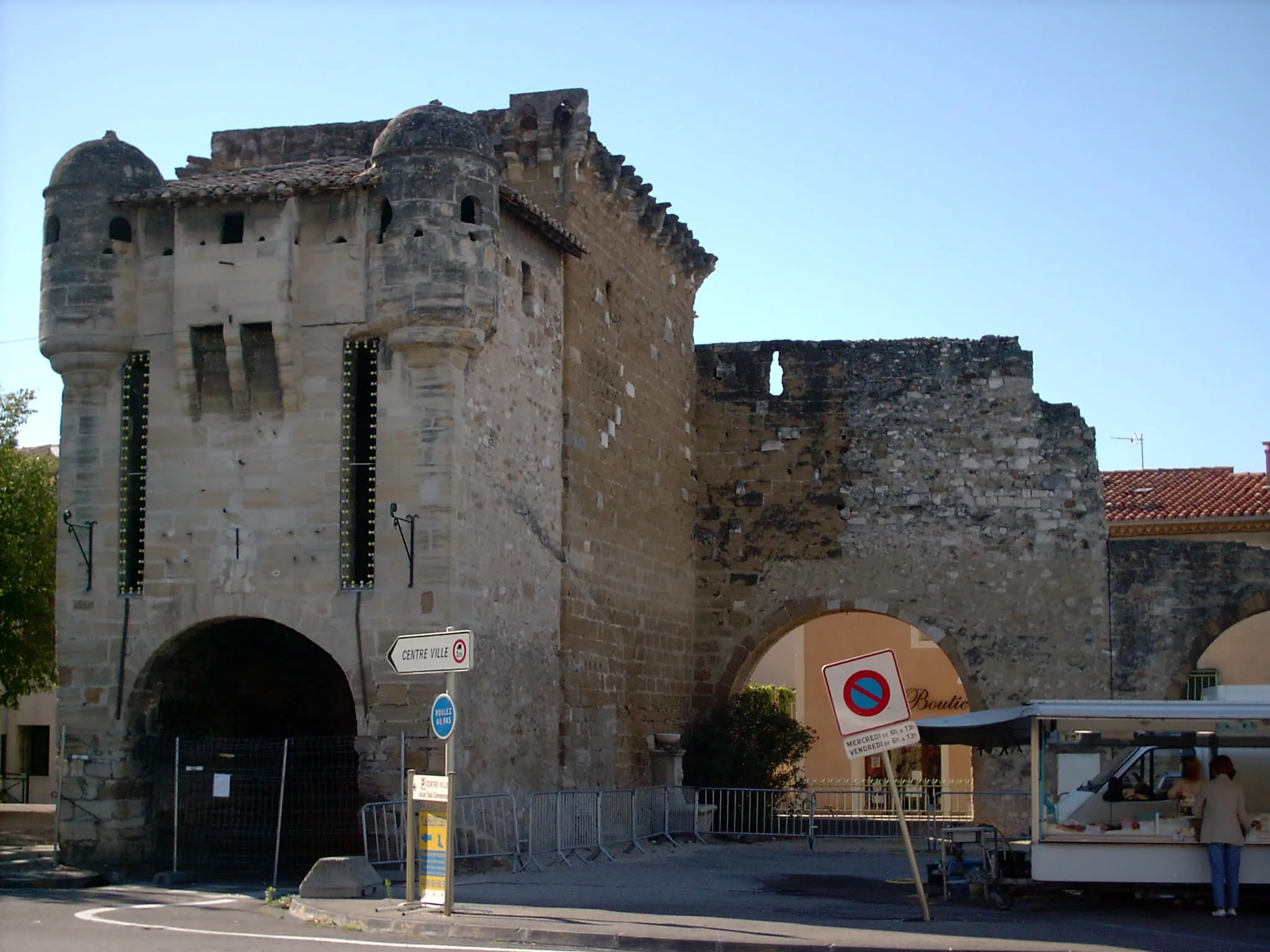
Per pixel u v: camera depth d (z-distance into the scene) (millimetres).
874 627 56094
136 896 24422
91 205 29844
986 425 41344
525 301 31781
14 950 17047
